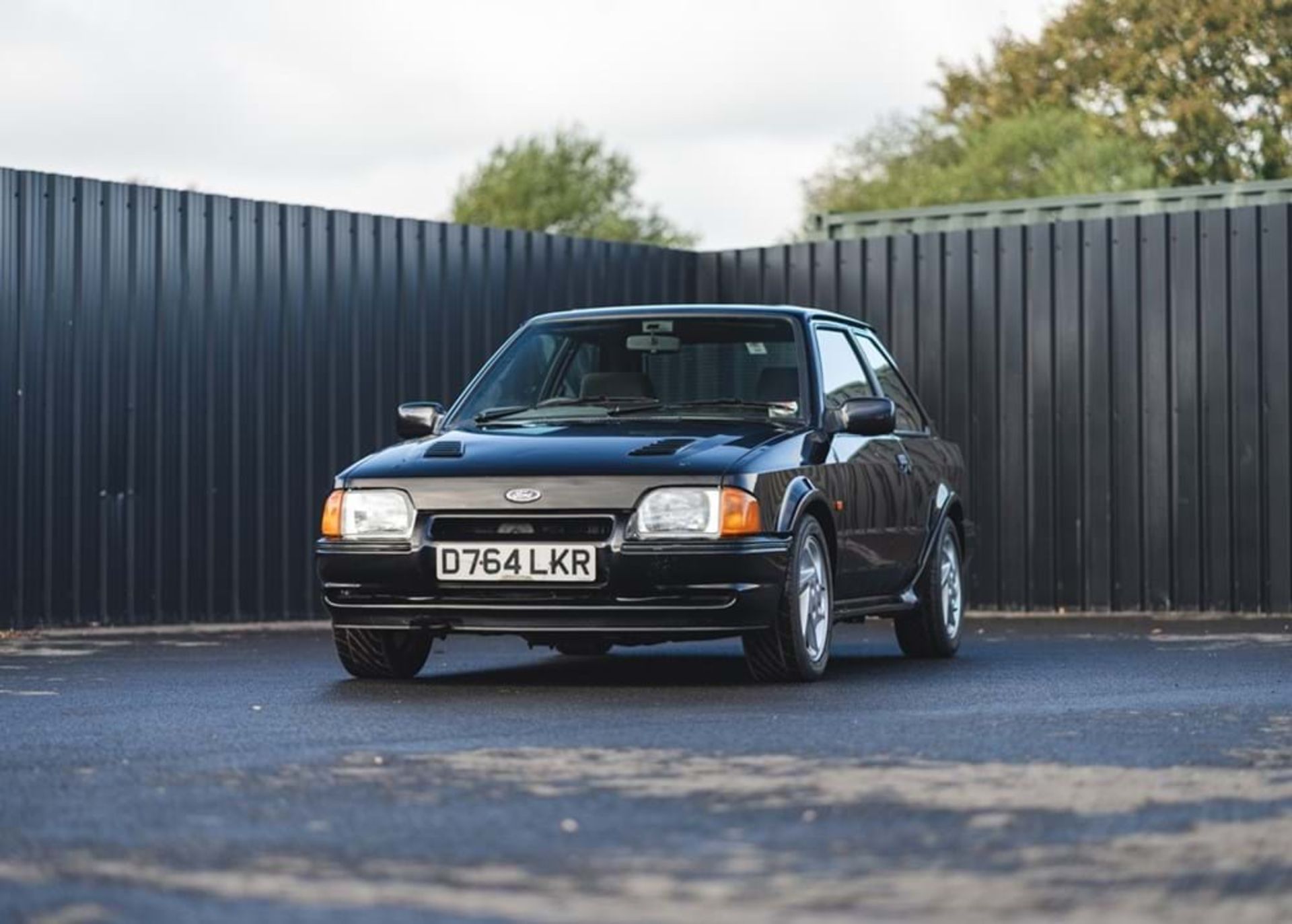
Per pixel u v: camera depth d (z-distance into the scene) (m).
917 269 17.92
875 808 5.25
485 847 4.70
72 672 10.06
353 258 15.69
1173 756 6.28
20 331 13.57
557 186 68.12
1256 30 48.88
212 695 8.62
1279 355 16.48
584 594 8.67
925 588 10.93
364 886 4.27
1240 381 16.64
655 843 4.75
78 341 13.91
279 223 15.18
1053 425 17.34
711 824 5.00
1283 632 13.77
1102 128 51.59
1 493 13.50
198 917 3.97
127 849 4.70
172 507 14.50
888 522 10.27
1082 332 17.25
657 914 3.98
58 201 13.79
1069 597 17.28
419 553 8.79
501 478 8.77
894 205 55.50
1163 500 16.92
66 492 13.87
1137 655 11.29
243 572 14.95
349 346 15.66
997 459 17.58
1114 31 52.75
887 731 7.00
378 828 4.97
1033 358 17.42
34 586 13.70
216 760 6.26
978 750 6.42
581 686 9.03
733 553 8.63
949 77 56.81
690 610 8.66
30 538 13.66
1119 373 17.09
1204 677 9.66
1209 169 49.28
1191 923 3.92
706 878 4.33
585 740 6.76
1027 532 17.45
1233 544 16.67
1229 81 49.44
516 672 10.05
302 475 15.34
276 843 4.78
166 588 14.47
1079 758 6.23
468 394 10.03
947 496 11.21
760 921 3.93
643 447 8.90
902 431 10.90
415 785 5.67
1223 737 6.84
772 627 8.91
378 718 7.54
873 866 4.46
